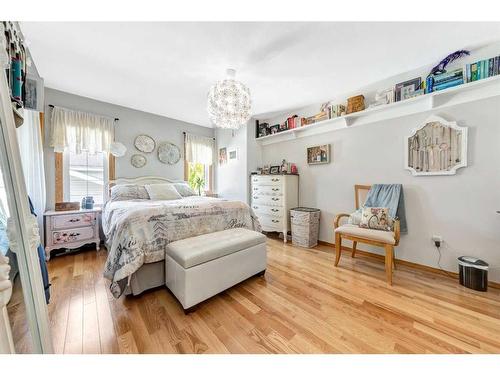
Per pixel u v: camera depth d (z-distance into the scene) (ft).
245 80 8.35
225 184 14.87
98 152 10.69
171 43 5.99
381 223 7.45
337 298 5.77
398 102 7.66
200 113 12.54
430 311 5.17
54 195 9.43
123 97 10.16
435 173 7.20
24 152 7.47
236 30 5.47
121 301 5.56
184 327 4.57
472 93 6.51
